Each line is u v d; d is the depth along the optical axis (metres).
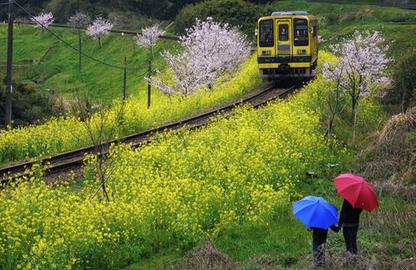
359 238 12.06
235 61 43.88
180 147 19.48
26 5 113.00
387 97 30.62
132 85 70.88
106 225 12.51
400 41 47.19
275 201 14.67
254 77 36.78
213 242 12.72
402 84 29.14
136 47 82.31
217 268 11.30
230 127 22.06
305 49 32.09
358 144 22.44
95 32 88.88
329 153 20.36
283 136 19.97
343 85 28.25
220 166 16.38
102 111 20.48
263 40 32.66
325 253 10.77
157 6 94.75
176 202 13.61
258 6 72.62
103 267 12.10
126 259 12.42
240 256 12.33
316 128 22.66
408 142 18.22
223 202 14.49
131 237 12.90
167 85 45.16
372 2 76.56
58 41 96.81
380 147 18.89
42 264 10.91
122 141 21.61
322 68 34.94
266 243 12.81
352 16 67.38
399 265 10.32
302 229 13.67
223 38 43.50
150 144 19.72
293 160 17.98
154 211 13.54
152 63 74.12
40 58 92.31
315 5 75.56
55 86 78.81
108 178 15.80
